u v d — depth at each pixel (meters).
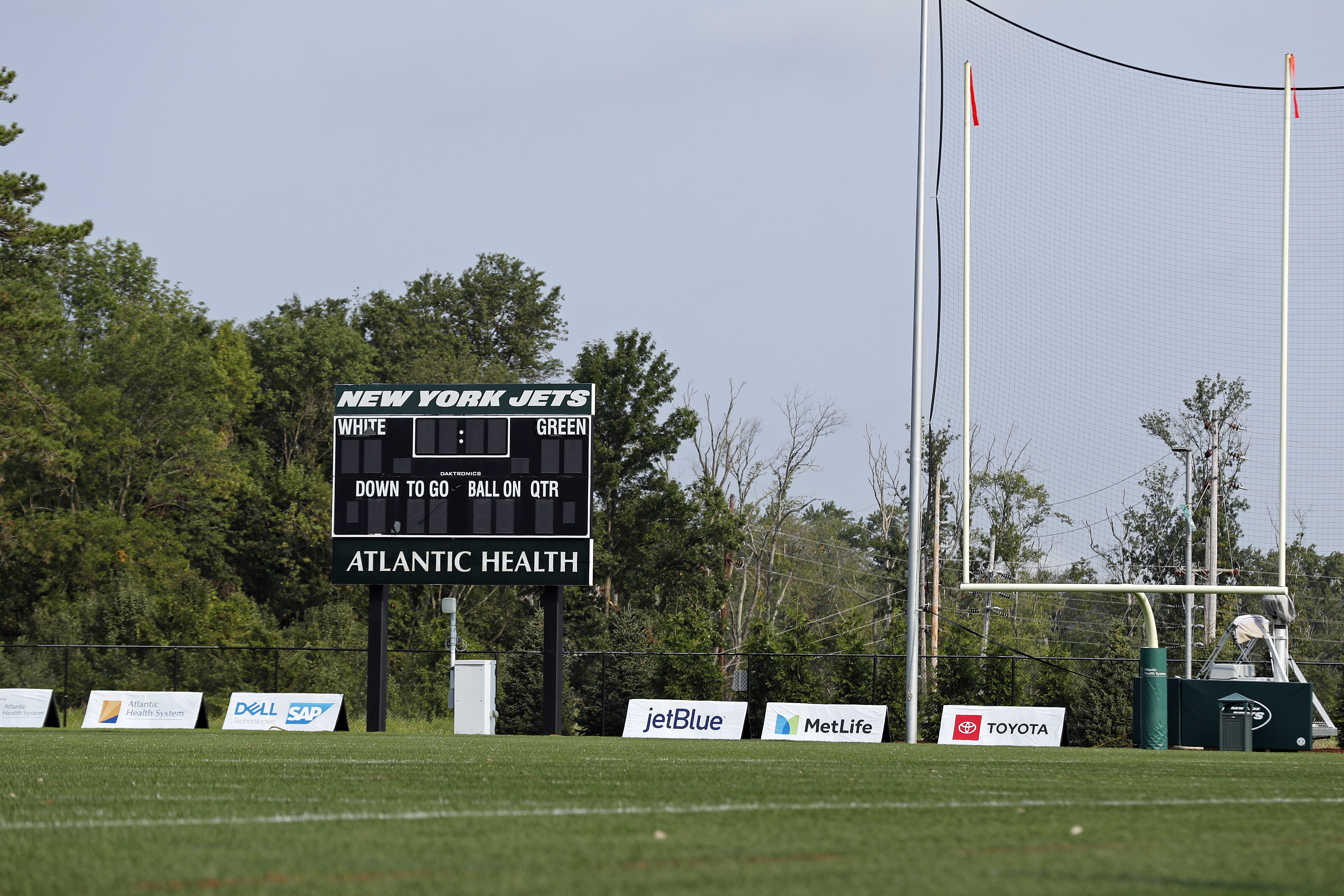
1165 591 50.59
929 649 94.38
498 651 80.25
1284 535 52.78
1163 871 12.78
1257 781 25.97
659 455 128.25
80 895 11.66
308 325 145.00
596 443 126.25
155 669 98.06
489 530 62.72
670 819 17.48
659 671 93.88
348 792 21.91
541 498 62.59
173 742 48.28
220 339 137.50
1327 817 18.05
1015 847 14.59
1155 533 101.94
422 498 63.16
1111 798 21.17
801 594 147.50
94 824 17.14
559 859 13.58
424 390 63.44
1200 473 92.50
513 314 157.00
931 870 12.83
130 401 124.25
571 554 62.25
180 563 118.56
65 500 124.19
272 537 134.12
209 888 11.93
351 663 102.38
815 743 53.38
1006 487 90.38
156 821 17.38
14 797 21.27
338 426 63.78
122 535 115.81
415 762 32.22
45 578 116.62
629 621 102.38
